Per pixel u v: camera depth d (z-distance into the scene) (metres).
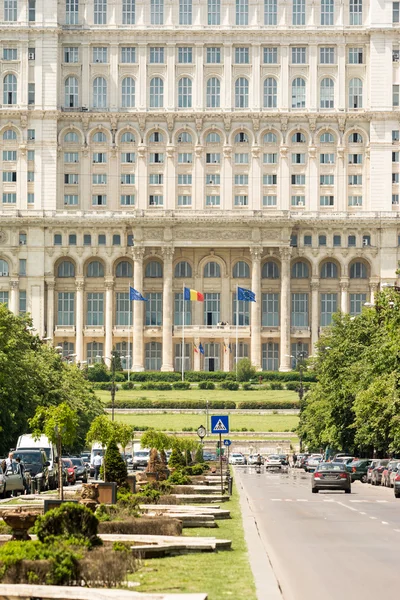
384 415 113.00
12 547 33.88
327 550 48.34
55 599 30.05
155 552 42.03
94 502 52.34
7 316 129.12
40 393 139.50
